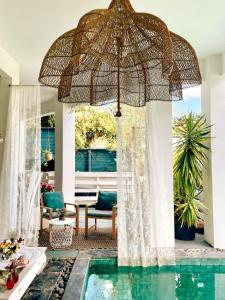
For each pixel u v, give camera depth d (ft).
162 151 15.08
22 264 10.06
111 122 33.42
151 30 6.99
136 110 14.44
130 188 14.34
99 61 8.43
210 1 10.35
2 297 7.98
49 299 9.84
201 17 11.55
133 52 7.70
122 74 9.31
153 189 14.61
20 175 14.37
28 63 16.63
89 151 30.40
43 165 29.55
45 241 16.81
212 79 16.17
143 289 11.71
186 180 16.71
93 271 13.79
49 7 10.71
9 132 14.48
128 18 7.19
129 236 14.19
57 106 22.79
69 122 22.31
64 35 7.69
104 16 7.02
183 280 12.65
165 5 10.57
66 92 8.32
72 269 12.53
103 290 11.59
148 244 14.23
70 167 22.33
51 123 31.86
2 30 12.53
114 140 32.99
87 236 17.65
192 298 10.84
